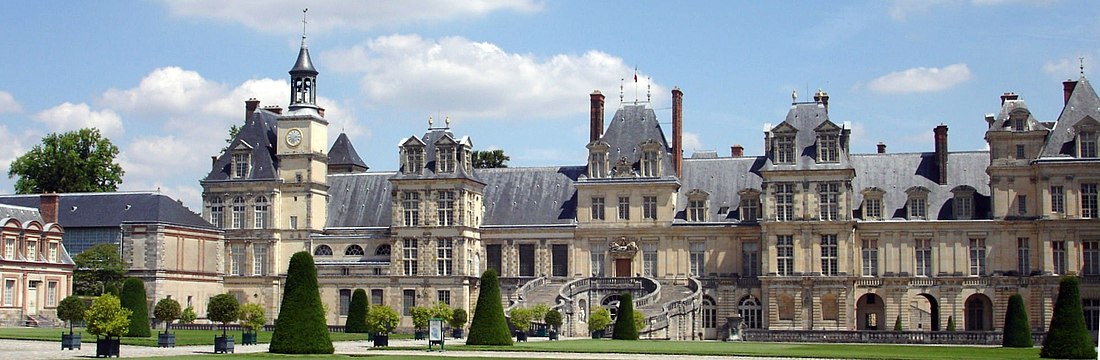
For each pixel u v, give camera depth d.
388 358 65.69
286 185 130.38
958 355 75.62
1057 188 114.62
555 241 127.31
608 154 127.38
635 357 71.75
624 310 102.19
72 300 98.69
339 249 131.25
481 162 169.38
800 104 123.69
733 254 123.12
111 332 65.62
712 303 121.88
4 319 109.25
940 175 121.81
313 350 68.69
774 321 118.88
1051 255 114.12
